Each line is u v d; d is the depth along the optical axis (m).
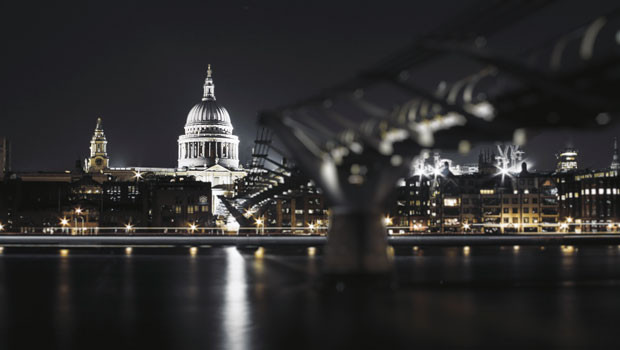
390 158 73.81
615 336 63.25
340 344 60.47
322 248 186.12
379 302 78.44
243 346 60.56
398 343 60.59
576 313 74.81
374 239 78.88
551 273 116.56
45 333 67.12
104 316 76.06
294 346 60.12
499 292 90.31
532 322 69.62
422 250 177.62
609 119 42.97
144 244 190.62
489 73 48.59
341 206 79.00
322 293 79.44
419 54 53.72
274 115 77.62
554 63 40.94
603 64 38.41
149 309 80.31
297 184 145.88
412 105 61.47
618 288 95.50
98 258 151.25
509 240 192.62
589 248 185.38
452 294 87.62
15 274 118.62
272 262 138.12
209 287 98.94
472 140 57.28
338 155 76.12
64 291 96.69
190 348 60.38
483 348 58.81
